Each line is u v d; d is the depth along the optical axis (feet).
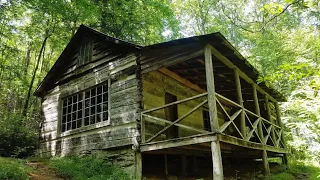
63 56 31.96
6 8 41.09
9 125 33.53
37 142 33.94
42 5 40.06
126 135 23.54
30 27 47.88
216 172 17.37
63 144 29.35
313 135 36.65
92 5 42.88
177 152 24.14
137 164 22.25
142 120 22.88
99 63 28.32
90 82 28.73
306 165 38.52
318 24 53.21
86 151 26.55
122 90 25.16
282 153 34.96
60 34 49.93
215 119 18.49
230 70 26.13
